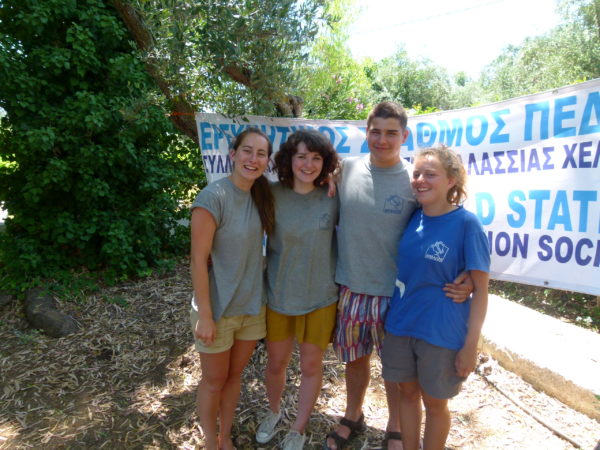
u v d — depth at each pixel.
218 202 1.95
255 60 3.02
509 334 3.18
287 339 2.31
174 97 3.48
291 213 2.14
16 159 4.39
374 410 2.72
